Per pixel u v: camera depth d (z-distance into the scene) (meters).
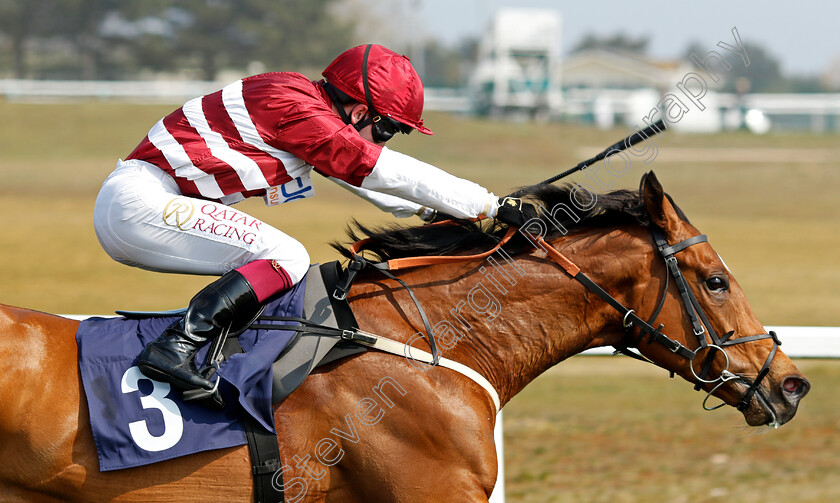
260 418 5.54
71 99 59.94
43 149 47.16
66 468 5.46
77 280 24.28
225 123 5.99
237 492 5.55
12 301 21.41
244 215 6.04
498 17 72.00
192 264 6.01
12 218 32.56
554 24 72.25
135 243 5.94
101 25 115.38
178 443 5.49
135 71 117.56
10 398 5.45
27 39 114.94
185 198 5.95
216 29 116.81
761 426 6.35
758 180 42.47
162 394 5.58
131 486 5.49
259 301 5.81
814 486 10.63
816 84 147.00
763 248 29.12
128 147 49.09
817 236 31.25
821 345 8.55
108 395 5.53
